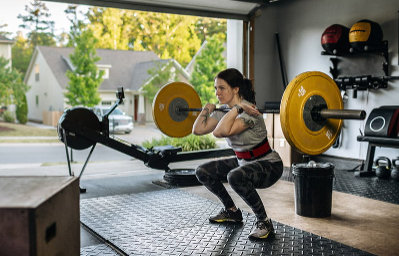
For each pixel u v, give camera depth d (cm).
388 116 501
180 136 423
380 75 572
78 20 1608
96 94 1402
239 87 286
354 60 607
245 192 274
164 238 286
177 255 253
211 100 1177
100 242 284
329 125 285
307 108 270
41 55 1808
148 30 1723
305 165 352
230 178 270
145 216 344
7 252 132
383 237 289
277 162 284
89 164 669
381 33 545
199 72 1217
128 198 411
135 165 653
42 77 1830
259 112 277
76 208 176
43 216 137
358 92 604
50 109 1770
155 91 1463
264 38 705
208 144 823
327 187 338
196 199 405
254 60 695
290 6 698
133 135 1261
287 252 257
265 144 283
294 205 382
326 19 643
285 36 710
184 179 471
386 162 565
